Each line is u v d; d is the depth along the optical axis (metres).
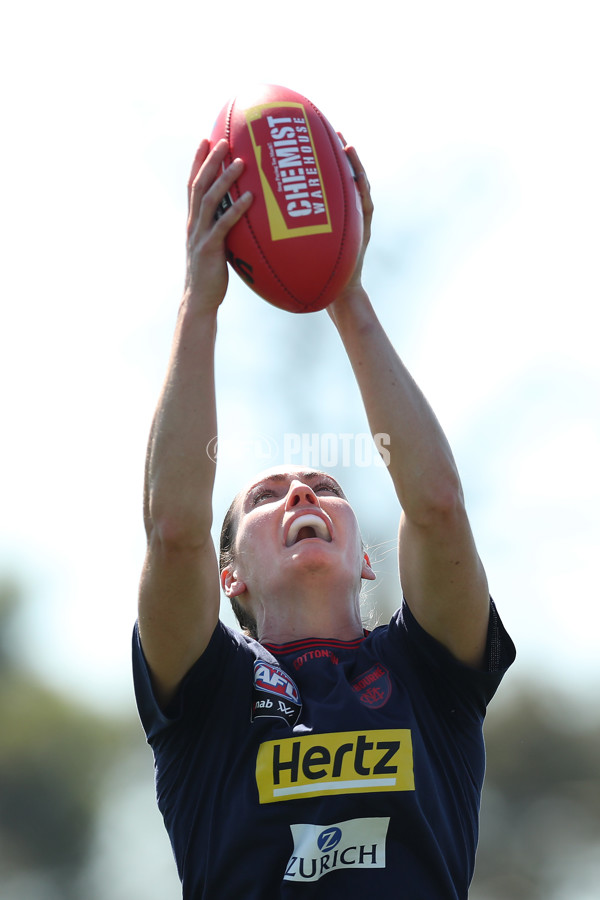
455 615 16.22
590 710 64.81
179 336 15.52
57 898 71.31
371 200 16.23
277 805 14.83
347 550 18.05
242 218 15.26
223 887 14.81
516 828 64.06
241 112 15.70
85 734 75.62
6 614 79.88
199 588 15.57
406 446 15.91
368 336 16.44
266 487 19.16
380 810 14.82
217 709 16.09
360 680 16.17
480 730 16.89
